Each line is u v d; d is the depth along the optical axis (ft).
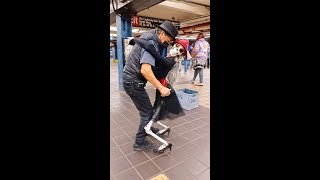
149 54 6.72
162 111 7.84
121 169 6.60
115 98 16.96
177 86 21.65
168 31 6.75
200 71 21.72
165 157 7.34
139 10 16.01
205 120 11.39
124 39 18.24
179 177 6.23
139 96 7.45
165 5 21.45
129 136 9.17
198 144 8.37
